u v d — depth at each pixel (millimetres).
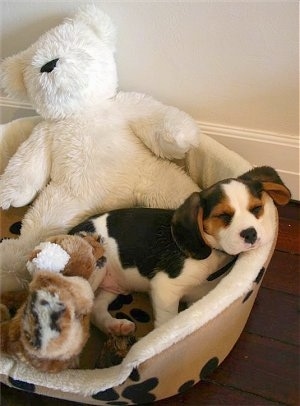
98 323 1242
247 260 1099
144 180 1474
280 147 1575
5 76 1454
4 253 1282
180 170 1504
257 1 1329
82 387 994
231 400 1163
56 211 1399
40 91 1381
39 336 913
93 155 1415
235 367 1221
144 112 1485
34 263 1054
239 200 1088
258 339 1279
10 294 1233
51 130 1461
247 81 1494
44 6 1593
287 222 1597
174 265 1184
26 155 1474
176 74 1572
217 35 1437
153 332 968
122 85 1681
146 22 1494
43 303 930
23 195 1462
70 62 1333
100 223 1275
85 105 1424
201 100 1598
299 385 1181
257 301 1370
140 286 1279
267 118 1549
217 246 1147
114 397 1062
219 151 1430
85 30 1407
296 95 1465
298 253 1495
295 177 1617
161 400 1169
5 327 1032
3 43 1747
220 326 1036
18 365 1033
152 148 1493
